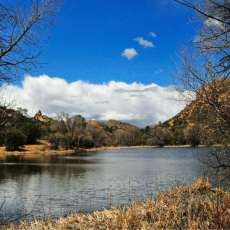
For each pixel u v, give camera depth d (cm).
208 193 1419
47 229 1198
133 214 1150
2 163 6369
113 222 1120
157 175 3947
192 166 5259
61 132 13288
